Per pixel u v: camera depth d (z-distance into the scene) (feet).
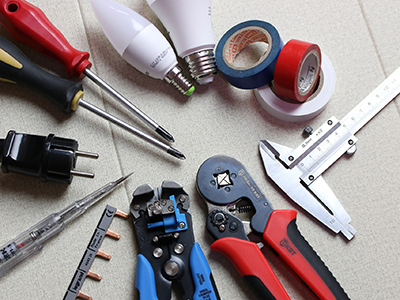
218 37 1.21
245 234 1.03
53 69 1.15
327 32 1.23
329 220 1.10
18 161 0.99
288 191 1.11
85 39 1.18
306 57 1.04
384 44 1.22
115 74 1.17
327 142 1.14
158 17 1.13
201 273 0.99
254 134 1.16
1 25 1.15
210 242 1.08
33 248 1.04
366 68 1.21
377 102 1.17
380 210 1.12
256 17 1.23
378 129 1.17
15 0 1.05
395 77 1.19
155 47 1.07
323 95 1.15
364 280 1.08
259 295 1.00
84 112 1.14
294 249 1.01
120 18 1.06
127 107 1.11
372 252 1.09
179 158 1.10
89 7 1.19
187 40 1.09
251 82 1.10
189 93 1.13
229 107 1.17
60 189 1.09
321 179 1.12
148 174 1.12
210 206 1.06
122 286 1.05
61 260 1.05
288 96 1.09
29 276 1.04
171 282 1.01
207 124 1.16
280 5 1.23
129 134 1.14
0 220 1.07
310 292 1.01
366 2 1.23
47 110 1.13
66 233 1.07
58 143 1.00
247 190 1.06
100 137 1.13
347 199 1.13
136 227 1.03
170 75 1.11
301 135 1.16
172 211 1.00
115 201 1.09
